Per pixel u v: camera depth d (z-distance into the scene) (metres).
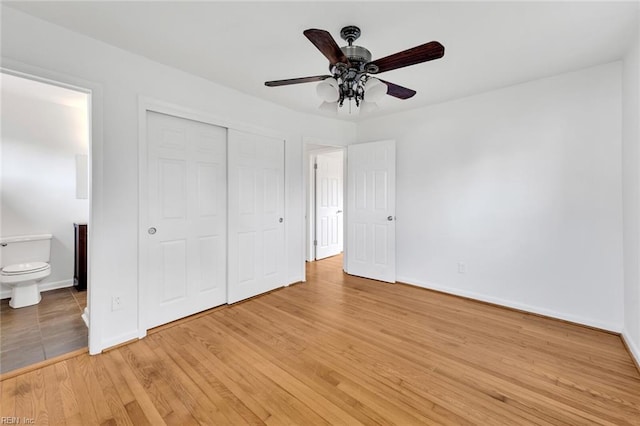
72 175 3.60
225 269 3.04
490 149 3.04
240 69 2.53
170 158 2.56
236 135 3.04
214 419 1.50
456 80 2.74
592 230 2.50
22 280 2.88
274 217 3.51
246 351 2.15
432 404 1.61
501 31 1.94
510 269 2.95
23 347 2.18
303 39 2.06
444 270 3.43
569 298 2.62
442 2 1.65
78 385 1.76
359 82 1.97
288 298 3.27
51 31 1.87
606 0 1.63
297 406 1.60
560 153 2.64
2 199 3.16
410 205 3.71
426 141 3.54
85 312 2.65
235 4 1.68
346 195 4.32
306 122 3.80
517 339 2.32
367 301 3.18
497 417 1.51
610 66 2.39
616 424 1.46
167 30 1.95
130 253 2.26
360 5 1.68
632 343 2.10
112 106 2.14
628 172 2.20
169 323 2.59
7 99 3.16
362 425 1.46
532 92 2.77
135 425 1.46
